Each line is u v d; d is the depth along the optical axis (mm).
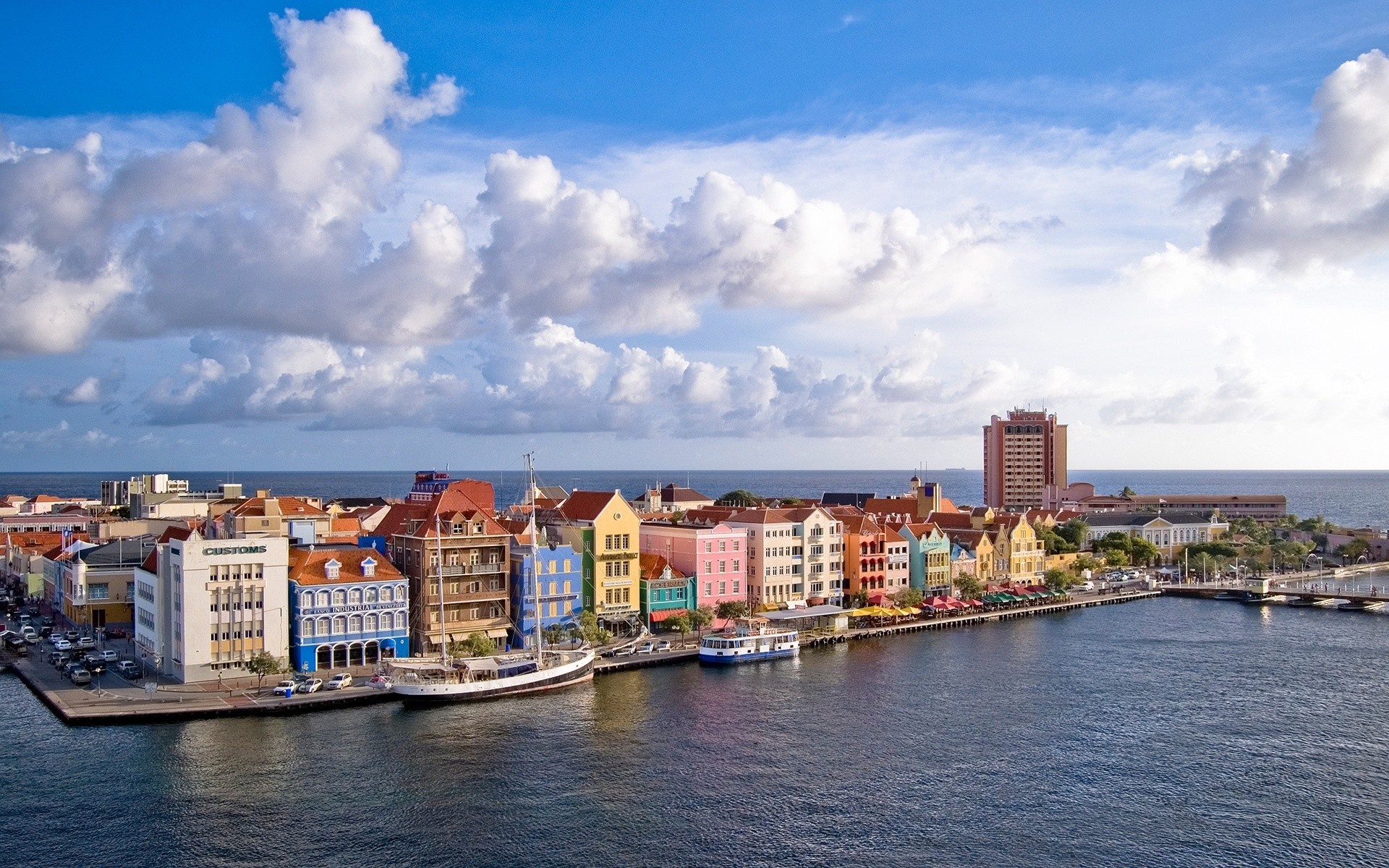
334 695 137000
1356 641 195500
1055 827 98562
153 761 113812
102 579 182750
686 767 114188
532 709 137500
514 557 173750
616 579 187625
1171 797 106438
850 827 98125
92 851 91438
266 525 169750
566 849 92750
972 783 110250
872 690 150500
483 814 100250
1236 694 149250
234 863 89500
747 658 171125
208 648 143875
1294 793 107812
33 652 164875
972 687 152875
